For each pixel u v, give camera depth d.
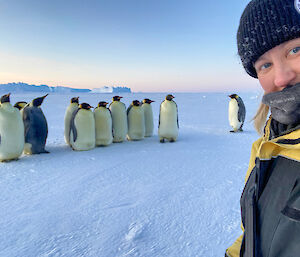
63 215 2.21
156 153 4.83
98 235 1.85
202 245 1.67
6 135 4.18
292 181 0.40
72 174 3.54
